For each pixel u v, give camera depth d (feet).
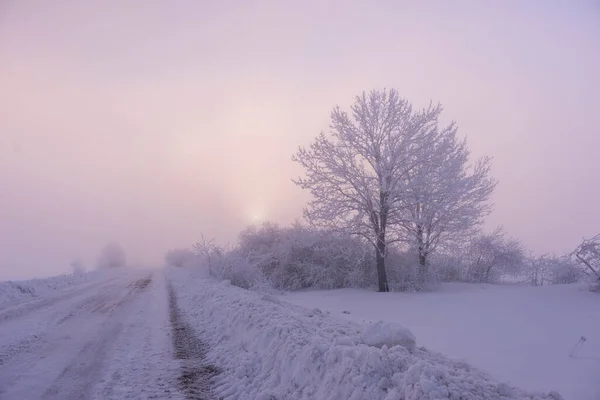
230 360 25.38
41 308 49.08
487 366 21.61
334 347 18.97
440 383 14.75
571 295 46.55
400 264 70.13
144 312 46.14
